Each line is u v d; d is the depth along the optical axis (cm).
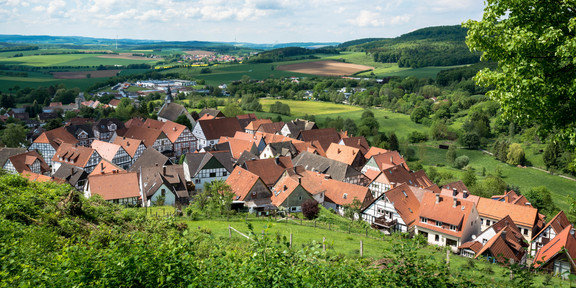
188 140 13112
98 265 1545
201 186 8706
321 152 11531
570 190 10850
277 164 8706
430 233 6366
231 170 8931
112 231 2934
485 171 12281
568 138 2023
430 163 13450
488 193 8981
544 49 1942
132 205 6738
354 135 16188
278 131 14388
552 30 1869
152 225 3544
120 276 1527
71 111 18925
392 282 1600
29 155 9706
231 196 5856
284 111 19412
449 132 15775
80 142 13525
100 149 10675
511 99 2067
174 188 7456
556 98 1992
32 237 2269
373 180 8881
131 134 12531
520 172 12262
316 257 1638
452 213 6231
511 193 8288
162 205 6994
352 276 1614
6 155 9812
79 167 9788
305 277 1459
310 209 6269
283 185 7200
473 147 14800
